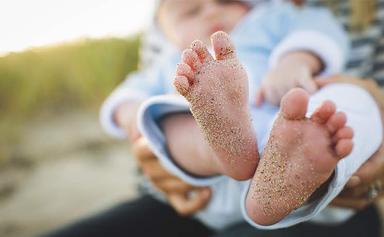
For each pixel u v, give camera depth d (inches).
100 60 50.4
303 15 22.0
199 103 12.6
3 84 48.4
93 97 50.3
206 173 16.4
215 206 19.2
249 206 13.2
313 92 16.9
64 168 39.4
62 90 51.2
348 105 15.6
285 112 11.9
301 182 12.3
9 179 38.4
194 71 12.6
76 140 43.7
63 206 34.3
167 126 17.5
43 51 48.9
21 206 34.7
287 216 14.1
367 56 22.5
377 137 15.5
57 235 21.5
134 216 22.4
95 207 33.7
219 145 13.1
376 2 22.7
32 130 45.7
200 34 23.0
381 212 27.8
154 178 20.4
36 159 40.8
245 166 13.3
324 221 18.6
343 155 11.8
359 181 15.8
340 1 23.5
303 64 18.4
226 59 12.7
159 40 26.2
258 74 20.3
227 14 23.2
